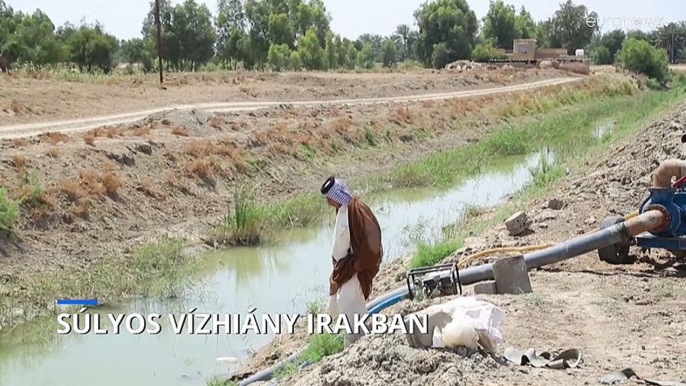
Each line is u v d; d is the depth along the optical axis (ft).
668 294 34.06
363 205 28.50
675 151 62.18
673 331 29.07
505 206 66.08
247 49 284.82
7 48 186.60
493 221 57.00
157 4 152.76
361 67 314.55
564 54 323.16
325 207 72.02
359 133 108.37
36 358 40.32
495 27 387.55
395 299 35.47
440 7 350.02
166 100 124.26
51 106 103.14
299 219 68.13
